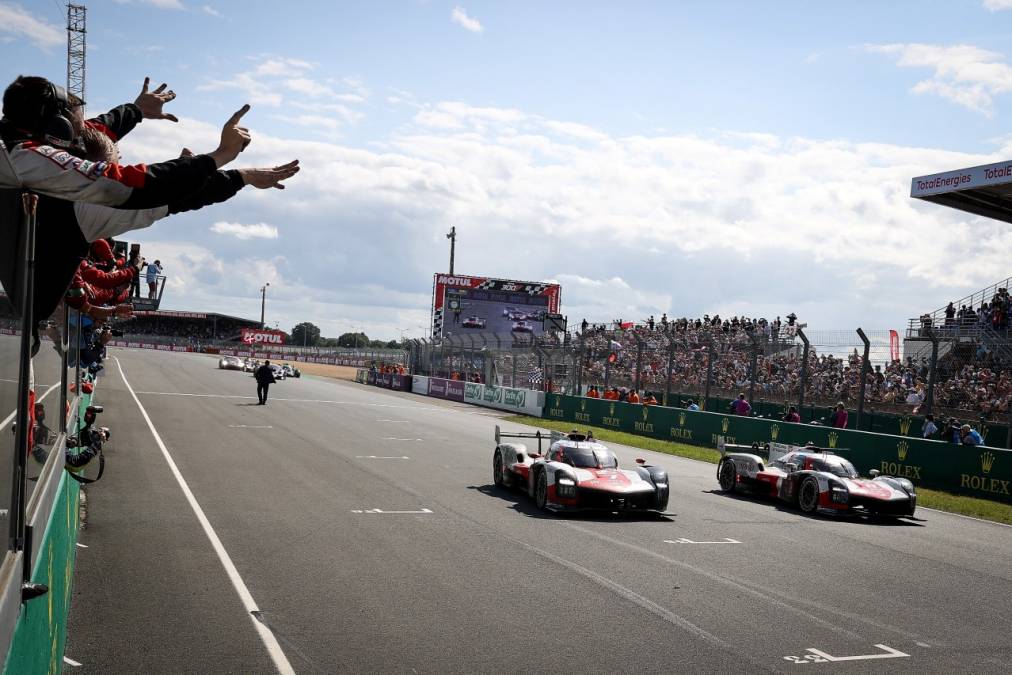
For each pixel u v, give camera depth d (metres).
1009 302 25.95
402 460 18.98
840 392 28.11
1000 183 22.66
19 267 2.61
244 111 2.82
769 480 15.74
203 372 57.19
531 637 7.07
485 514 12.79
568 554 10.26
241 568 8.89
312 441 21.75
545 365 39.94
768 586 9.17
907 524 14.10
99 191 2.48
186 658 6.25
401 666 6.29
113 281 4.65
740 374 32.41
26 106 2.58
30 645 3.11
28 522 3.12
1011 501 17.03
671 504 14.85
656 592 8.68
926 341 29.31
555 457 14.23
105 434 5.80
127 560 8.99
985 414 23.30
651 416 29.39
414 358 60.03
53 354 4.13
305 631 6.98
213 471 15.78
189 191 2.66
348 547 10.09
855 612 8.30
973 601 8.96
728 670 6.50
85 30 67.69
